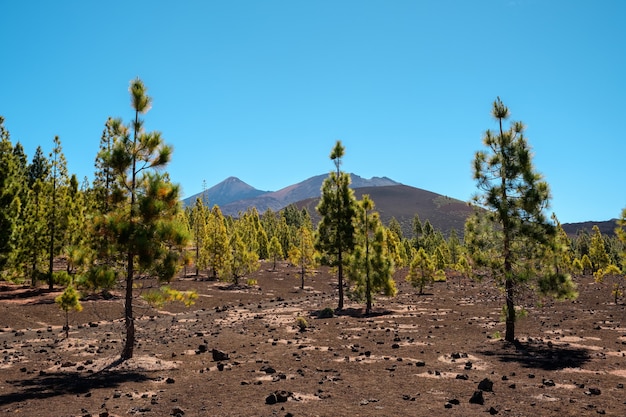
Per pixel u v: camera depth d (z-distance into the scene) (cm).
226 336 2366
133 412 1003
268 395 1117
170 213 1612
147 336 2433
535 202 1950
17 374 1473
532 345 1955
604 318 2884
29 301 3500
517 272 2003
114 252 1534
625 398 1096
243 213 11781
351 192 3638
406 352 1828
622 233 2495
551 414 960
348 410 994
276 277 7112
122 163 1597
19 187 2712
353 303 4291
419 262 5216
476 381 1307
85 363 1628
